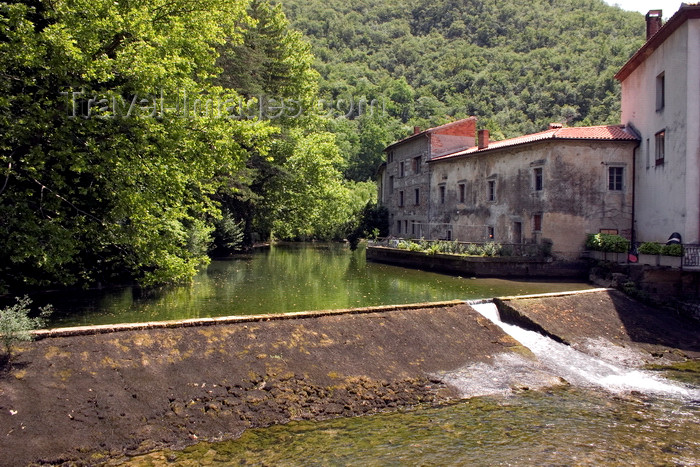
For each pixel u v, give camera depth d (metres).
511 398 10.64
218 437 8.43
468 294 20.06
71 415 8.27
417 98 96.88
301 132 40.19
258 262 33.44
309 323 12.27
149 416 8.62
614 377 12.30
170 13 16.12
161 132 14.80
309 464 7.57
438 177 37.56
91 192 14.72
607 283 22.25
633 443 8.63
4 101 11.74
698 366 13.47
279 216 38.62
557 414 9.83
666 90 22.17
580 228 26.36
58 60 12.45
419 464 7.66
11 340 8.82
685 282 18.59
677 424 9.50
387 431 8.84
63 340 9.81
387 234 46.31
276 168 33.41
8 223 12.27
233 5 18.91
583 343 14.34
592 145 26.33
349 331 12.35
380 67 110.25
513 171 29.42
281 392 9.80
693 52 20.14
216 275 25.56
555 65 95.56
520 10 125.94
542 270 26.22
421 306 14.36
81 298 17.75
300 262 34.19
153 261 16.23
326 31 124.25
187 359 10.16
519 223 29.06
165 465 7.50
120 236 14.88
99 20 13.15
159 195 15.34
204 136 15.78
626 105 27.66
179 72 15.66
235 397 9.45
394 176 45.56
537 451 8.21
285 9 130.12
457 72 105.81
